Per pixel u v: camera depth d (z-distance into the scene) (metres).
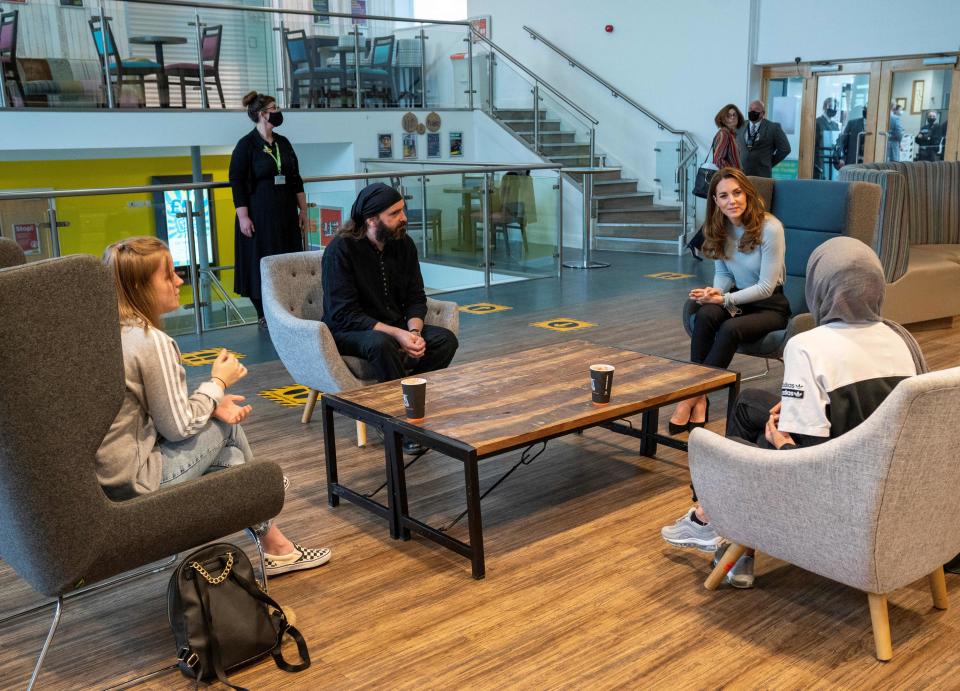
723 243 4.06
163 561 2.76
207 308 6.12
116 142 8.44
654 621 2.35
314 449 3.75
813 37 9.68
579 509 3.11
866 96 9.47
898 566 2.05
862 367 2.14
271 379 4.86
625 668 2.14
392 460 2.81
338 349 3.71
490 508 3.14
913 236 6.29
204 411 2.26
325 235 6.53
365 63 10.30
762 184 4.35
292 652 2.25
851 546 2.03
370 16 10.20
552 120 11.15
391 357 3.54
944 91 8.83
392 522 2.89
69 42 8.10
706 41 10.57
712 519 2.40
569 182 10.62
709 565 2.66
